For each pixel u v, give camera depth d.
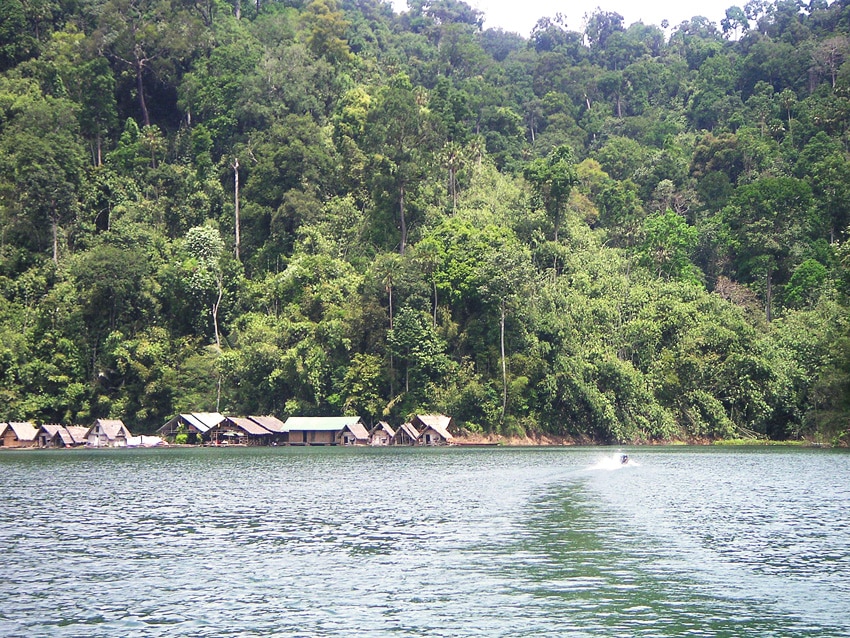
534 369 152.62
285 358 154.88
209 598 39.47
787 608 37.88
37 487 82.94
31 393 153.62
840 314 139.25
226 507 67.81
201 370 161.00
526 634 34.38
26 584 42.19
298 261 173.12
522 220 180.50
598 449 140.62
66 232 178.88
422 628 35.06
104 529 57.69
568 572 44.22
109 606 38.28
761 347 154.62
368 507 67.00
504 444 149.50
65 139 182.75
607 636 34.09
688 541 52.44
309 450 142.12
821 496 73.50
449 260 162.12
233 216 197.12
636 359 159.88
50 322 158.88
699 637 34.06
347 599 39.25
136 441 151.00
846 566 45.69
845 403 129.88
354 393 154.12
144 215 188.12
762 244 187.25
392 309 158.38
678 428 152.12
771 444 149.75
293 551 49.53
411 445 149.38
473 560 47.00
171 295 170.12
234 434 152.38
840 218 191.12
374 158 189.50
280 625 35.44
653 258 192.25
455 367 154.00
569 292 165.50
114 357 157.12
